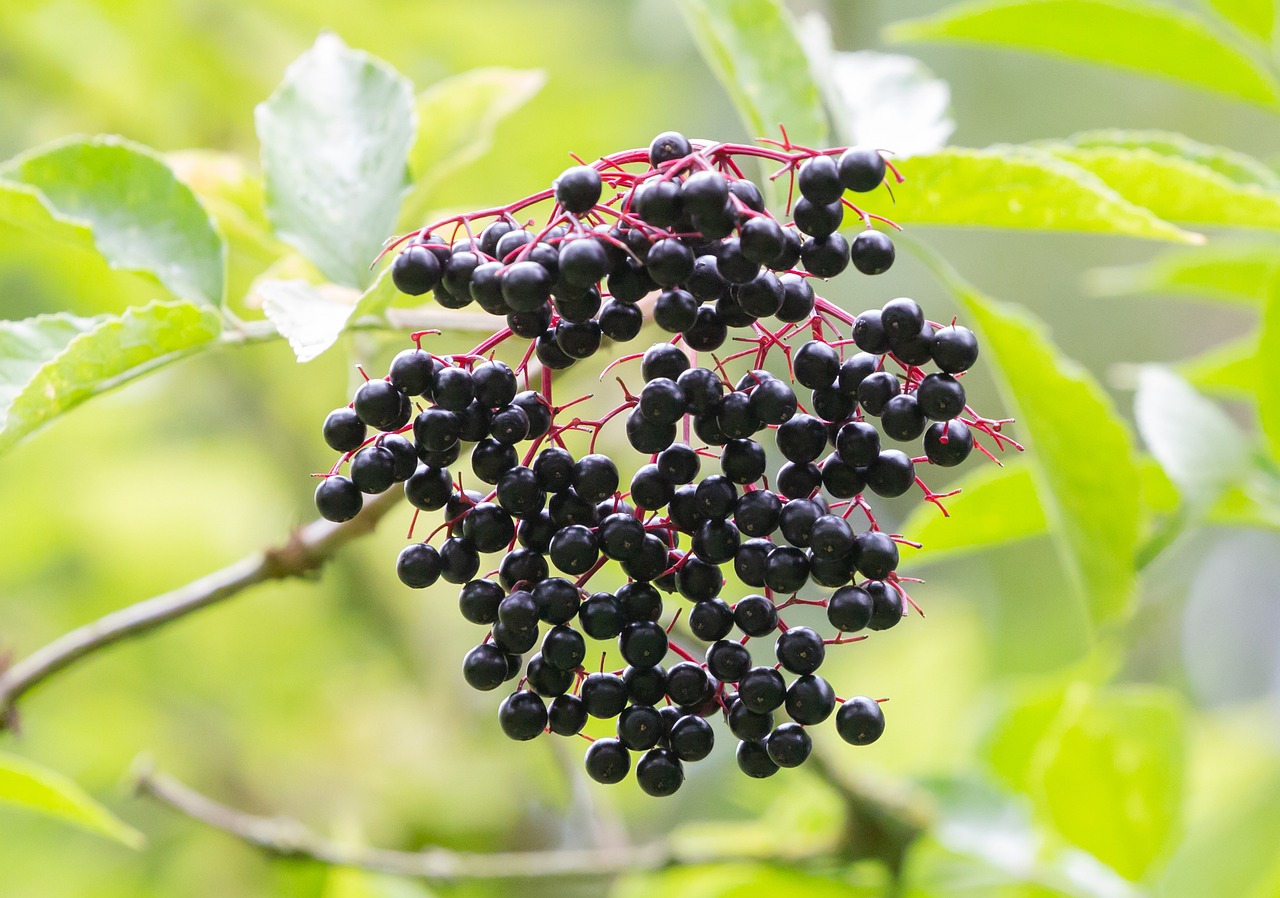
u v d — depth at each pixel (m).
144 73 1.32
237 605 1.52
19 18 1.26
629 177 0.73
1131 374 0.88
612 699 0.73
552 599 0.73
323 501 0.74
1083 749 0.86
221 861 1.38
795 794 0.98
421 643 1.48
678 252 0.72
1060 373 0.79
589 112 1.49
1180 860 1.18
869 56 0.85
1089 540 0.81
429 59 1.42
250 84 1.33
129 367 0.77
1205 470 0.82
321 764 1.39
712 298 0.73
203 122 1.33
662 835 1.43
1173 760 0.86
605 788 1.30
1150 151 0.80
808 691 0.73
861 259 0.73
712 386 0.73
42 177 0.79
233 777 1.44
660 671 0.73
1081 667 0.89
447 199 1.29
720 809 1.43
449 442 0.73
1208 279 0.88
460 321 0.79
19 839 1.42
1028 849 0.88
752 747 0.73
